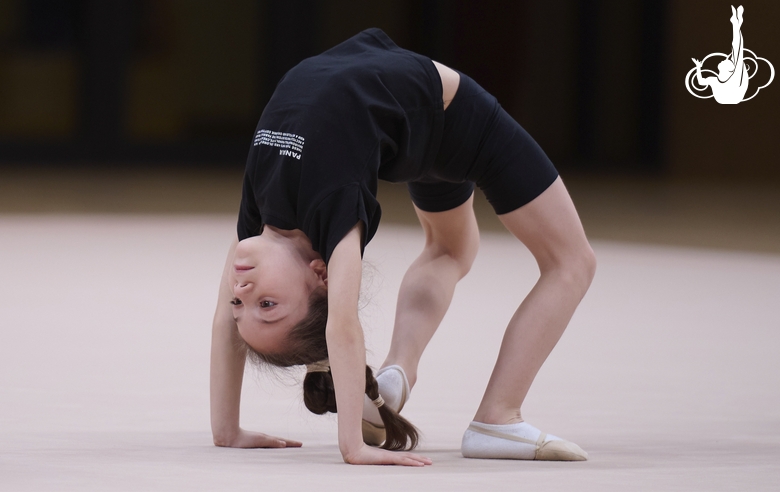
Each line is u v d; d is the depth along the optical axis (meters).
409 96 6.40
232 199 28.19
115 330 11.18
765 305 13.70
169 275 15.63
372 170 6.06
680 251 19.19
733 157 38.22
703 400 8.34
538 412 7.85
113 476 5.26
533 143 6.91
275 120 6.27
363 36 6.82
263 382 9.03
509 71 41.69
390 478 5.32
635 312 13.00
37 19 37.91
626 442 6.77
